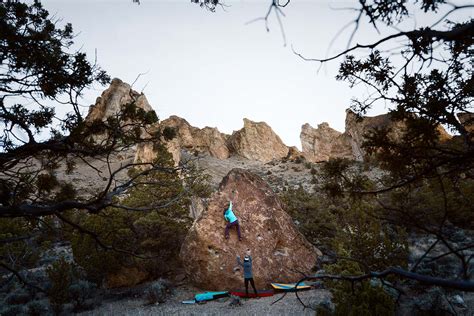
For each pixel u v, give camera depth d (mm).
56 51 4332
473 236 7078
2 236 10898
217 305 10055
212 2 4141
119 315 9891
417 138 2104
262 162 88750
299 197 18719
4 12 3779
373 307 6180
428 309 6973
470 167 2174
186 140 86625
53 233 4621
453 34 1434
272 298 10133
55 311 10250
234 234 12477
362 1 1140
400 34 1497
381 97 2688
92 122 4438
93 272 12609
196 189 15984
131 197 14000
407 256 8641
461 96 2389
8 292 12984
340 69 2822
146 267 13344
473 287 1190
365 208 9016
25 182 4273
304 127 90000
